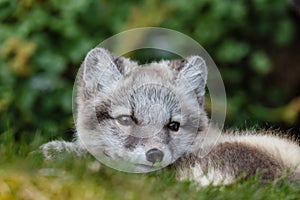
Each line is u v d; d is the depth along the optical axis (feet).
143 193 26.94
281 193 29.76
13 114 58.13
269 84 64.03
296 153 34.71
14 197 25.05
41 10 59.88
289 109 59.82
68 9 59.31
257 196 28.68
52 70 58.75
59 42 59.72
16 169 26.53
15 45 58.29
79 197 25.64
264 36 62.49
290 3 60.44
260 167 32.58
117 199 25.91
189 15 59.62
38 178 26.05
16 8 60.29
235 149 33.71
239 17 59.98
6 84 57.93
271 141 35.60
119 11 59.62
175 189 27.76
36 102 58.54
